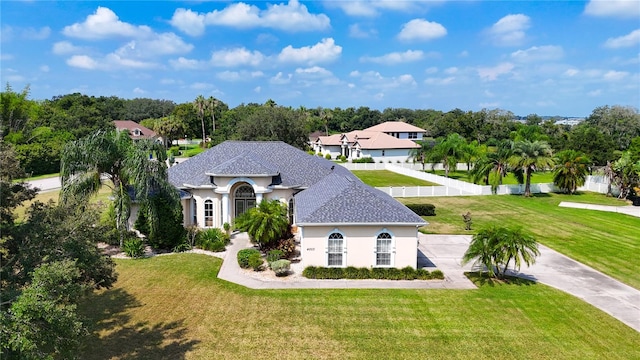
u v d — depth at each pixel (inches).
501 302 883.4
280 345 700.7
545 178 3088.1
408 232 1024.2
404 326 774.5
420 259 1168.2
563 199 2118.6
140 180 1142.3
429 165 3516.2
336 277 1004.6
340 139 4279.0
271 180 1382.9
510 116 5521.7
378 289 944.3
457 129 5172.2
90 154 1107.3
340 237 1028.5
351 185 1115.9
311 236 1024.2
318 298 892.0
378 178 2817.4
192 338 716.7
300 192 1397.6
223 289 932.0
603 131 4549.7
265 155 1553.9
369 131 4298.7
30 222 558.3
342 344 708.7
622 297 922.7
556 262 1165.7
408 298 896.9
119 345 687.7
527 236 986.7
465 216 1533.0
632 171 2038.6
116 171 1187.3
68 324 457.1
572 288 970.7
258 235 1117.1
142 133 4685.0
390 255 1032.2
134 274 1013.8
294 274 1029.2
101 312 809.5
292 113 3245.6
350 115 7003.0
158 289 926.4
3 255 556.7
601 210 1877.5
